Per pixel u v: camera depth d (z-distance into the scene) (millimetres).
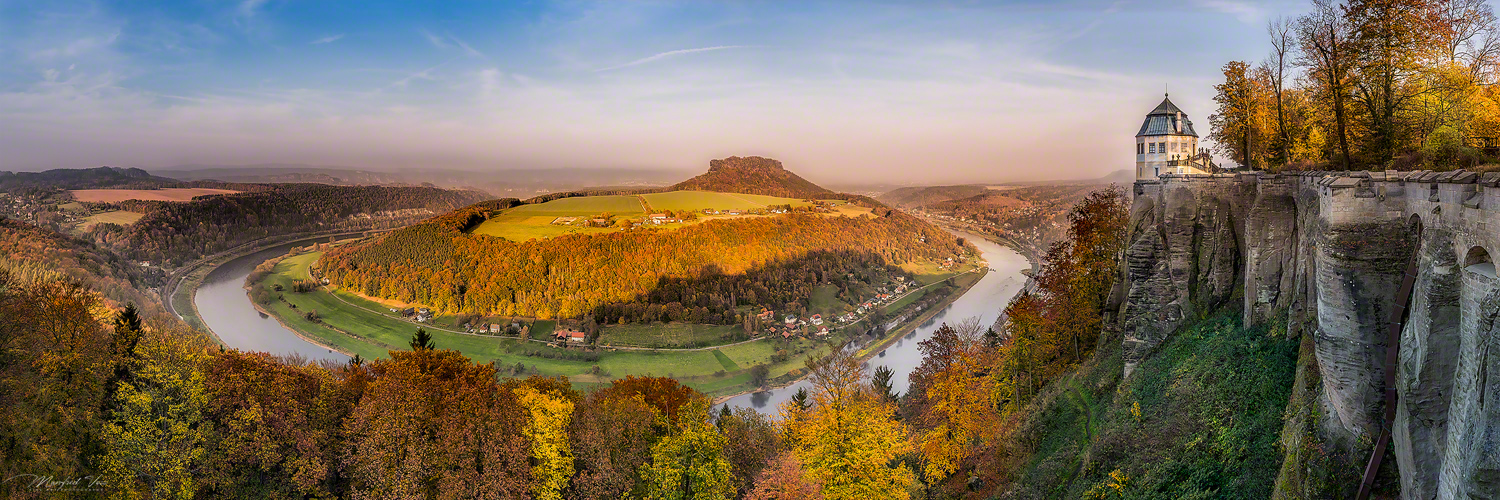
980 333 104875
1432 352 17562
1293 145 47688
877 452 46750
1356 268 21547
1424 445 17875
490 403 57219
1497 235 14633
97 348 63719
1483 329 14906
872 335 197250
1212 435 31141
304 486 53156
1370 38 32938
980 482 48688
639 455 55594
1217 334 37719
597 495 50938
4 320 61688
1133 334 43531
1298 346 31297
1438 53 34594
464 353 188000
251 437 55531
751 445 62750
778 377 163750
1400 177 20234
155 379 56938
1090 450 37938
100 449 54219
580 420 56469
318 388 63906
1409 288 19641
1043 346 58094
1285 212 34594
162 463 52406
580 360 181375
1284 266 34594
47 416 53031
